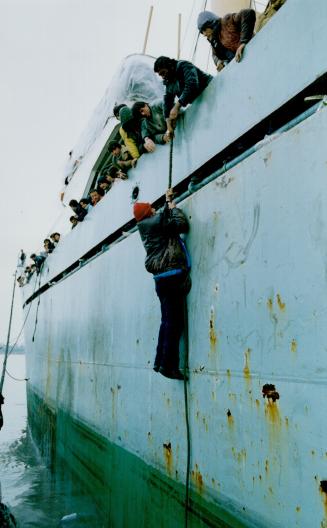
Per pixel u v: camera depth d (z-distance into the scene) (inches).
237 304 112.8
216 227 126.7
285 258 97.1
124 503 174.6
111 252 223.3
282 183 100.3
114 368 203.6
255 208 109.3
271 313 99.9
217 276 123.2
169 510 138.1
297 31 100.0
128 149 198.7
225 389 114.7
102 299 232.4
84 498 234.5
